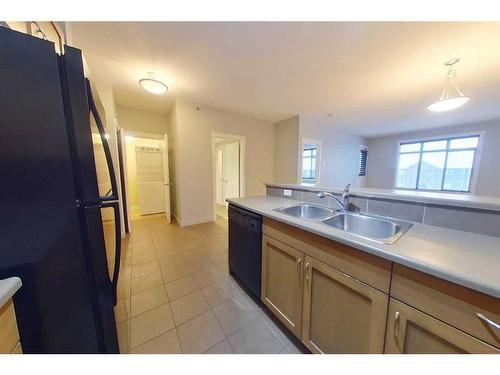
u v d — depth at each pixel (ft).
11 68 2.02
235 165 18.10
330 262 3.23
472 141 16.16
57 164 2.30
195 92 10.16
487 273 1.97
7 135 2.04
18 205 2.14
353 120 15.33
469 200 3.24
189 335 4.33
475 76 7.81
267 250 4.75
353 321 2.99
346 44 6.00
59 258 2.40
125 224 10.85
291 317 4.10
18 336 2.19
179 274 6.77
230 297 5.60
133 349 3.97
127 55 6.77
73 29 5.44
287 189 6.94
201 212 12.85
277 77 8.30
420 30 5.30
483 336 1.87
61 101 2.28
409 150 19.83
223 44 6.08
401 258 2.32
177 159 11.90
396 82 8.57
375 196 4.42
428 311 2.20
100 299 2.77
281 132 15.83
